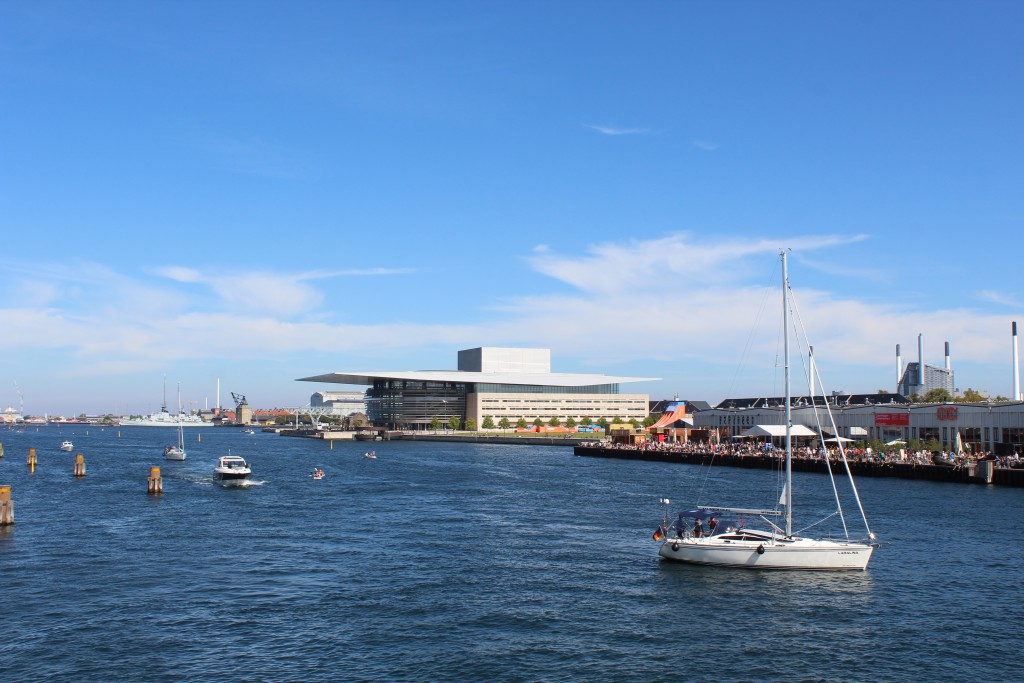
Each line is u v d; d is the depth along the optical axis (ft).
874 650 144.97
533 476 476.95
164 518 287.07
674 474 491.72
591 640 149.59
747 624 158.81
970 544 232.32
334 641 148.46
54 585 186.50
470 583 188.75
